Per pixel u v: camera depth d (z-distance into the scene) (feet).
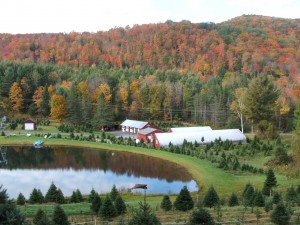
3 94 446.60
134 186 188.96
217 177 201.57
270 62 602.44
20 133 347.97
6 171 226.58
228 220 112.68
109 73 546.67
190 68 630.33
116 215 123.24
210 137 304.91
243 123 376.27
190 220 94.22
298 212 120.16
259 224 107.65
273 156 240.73
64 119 402.11
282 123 385.29
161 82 489.67
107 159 261.44
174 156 259.80
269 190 155.84
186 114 451.12
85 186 193.57
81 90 449.89
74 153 281.33
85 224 115.24
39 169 232.32
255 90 336.49
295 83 506.48
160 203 148.46
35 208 136.87
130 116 442.50
